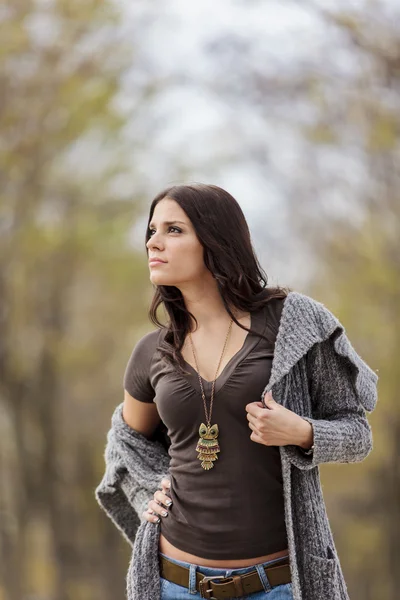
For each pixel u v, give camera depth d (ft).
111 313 98.99
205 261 12.57
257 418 11.48
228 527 11.80
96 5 71.56
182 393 12.23
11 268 82.53
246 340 12.26
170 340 12.89
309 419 11.72
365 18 54.19
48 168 77.10
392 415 71.97
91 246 83.20
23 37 71.20
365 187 66.95
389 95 57.57
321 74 61.00
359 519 88.43
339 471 88.84
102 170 81.30
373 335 67.92
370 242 68.90
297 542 11.94
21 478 89.51
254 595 11.73
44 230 80.69
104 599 94.58
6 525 89.10
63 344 89.30
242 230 12.73
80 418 102.83
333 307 70.38
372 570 84.74
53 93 73.20
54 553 92.17
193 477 12.09
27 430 91.61
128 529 14.48
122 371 101.40
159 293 13.07
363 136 61.82
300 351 11.92
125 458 13.74
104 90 74.28
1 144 74.59
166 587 12.23
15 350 86.38
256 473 11.85
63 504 95.50
